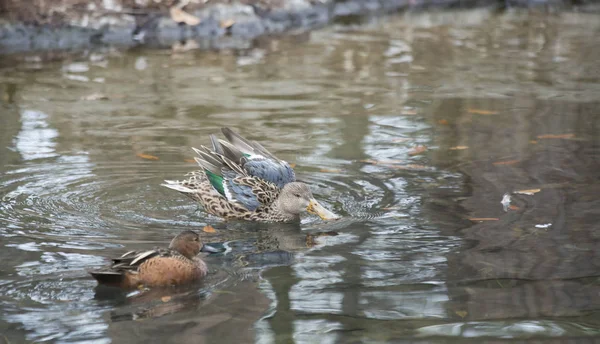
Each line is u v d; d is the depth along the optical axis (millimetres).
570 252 9641
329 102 16953
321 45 22219
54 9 21984
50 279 8773
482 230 10430
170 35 22828
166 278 8625
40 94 17031
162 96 17125
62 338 7457
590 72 19547
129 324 7773
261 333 7605
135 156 13445
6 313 7938
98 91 17359
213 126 15148
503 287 8695
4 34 21375
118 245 9898
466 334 7633
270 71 19359
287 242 10289
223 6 23875
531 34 24078
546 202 11398
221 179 11594
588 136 14594
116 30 22406
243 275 9055
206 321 7852
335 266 9359
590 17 26906
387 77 19047
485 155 13633
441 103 16953
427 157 13570
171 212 11391
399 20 26047
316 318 7930
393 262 9453
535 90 17938
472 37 23594
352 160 13445
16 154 13336
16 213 10891
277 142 14305
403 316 8000
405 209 11289
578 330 7680
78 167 12836
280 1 24938
